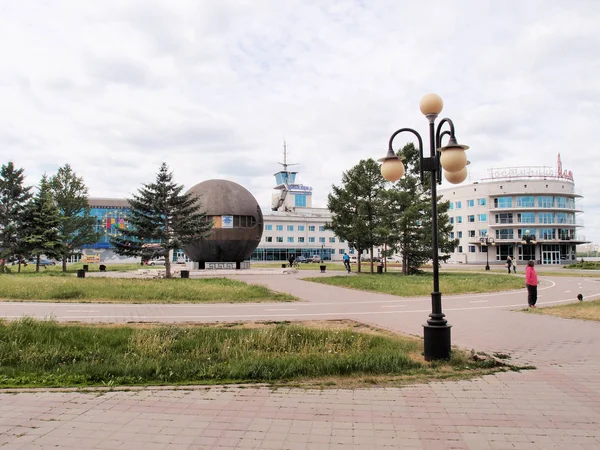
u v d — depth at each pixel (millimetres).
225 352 8734
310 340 9891
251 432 4812
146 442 4539
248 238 38906
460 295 21719
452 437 4688
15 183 40625
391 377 7059
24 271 41969
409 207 35719
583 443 4535
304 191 105562
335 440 4602
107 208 92875
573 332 11273
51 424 5016
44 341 9633
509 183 74438
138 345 9289
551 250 74688
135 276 33375
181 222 30719
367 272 42031
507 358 8305
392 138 8938
